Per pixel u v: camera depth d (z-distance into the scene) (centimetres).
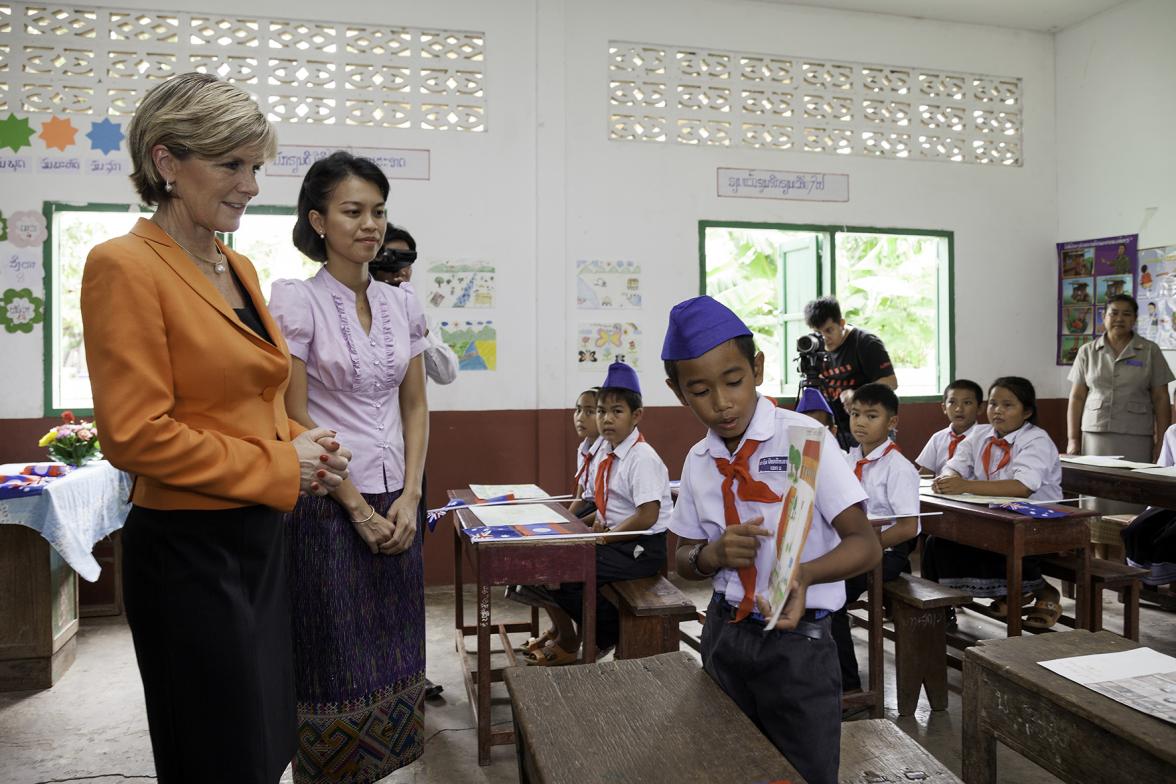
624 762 111
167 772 126
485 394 472
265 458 126
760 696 138
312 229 190
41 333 425
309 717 179
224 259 141
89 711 293
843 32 521
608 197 488
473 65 469
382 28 458
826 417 334
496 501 329
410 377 205
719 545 131
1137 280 511
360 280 193
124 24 431
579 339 485
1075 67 546
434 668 333
